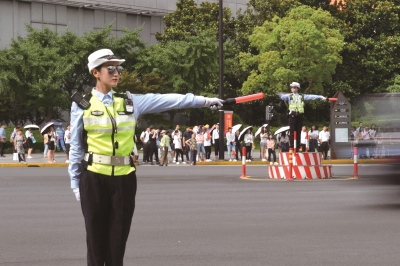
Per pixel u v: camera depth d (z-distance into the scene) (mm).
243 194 17734
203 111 59156
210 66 56000
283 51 52719
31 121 56781
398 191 14820
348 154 38438
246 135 38000
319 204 15242
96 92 6402
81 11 64938
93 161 6289
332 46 52750
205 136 38125
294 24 52750
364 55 61000
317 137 39500
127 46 56062
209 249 9547
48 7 62719
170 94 6562
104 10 66500
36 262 8680
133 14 68688
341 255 9070
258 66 53844
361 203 15430
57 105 51688
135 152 34594
